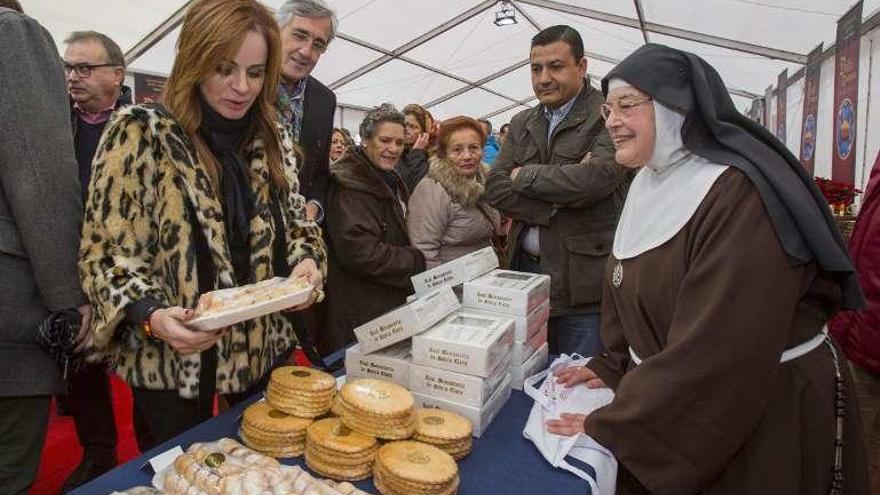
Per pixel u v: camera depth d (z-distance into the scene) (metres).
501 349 1.25
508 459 1.06
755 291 0.97
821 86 4.59
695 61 1.10
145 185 1.09
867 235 1.68
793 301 0.99
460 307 1.42
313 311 2.38
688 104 1.09
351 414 1.04
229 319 0.94
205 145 1.15
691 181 1.10
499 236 2.97
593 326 1.99
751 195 1.02
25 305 1.13
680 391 0.99
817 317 1.13
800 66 5.28
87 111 2.14
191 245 1.10
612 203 1.97
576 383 1.39
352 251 2.20
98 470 2.10
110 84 2.13
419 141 3.39
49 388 1.17
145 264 1.10
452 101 9.78
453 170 2.47
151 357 1.15
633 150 1.14
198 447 0.99
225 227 1.19
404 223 2.38
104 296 1.02
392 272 2.24
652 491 1.01
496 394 1.24
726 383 0.98
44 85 1.11
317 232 1.40
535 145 2.12
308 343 1.33
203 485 0.89
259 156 1.24
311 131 2.15
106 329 1.03
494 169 2.21
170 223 1.09
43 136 1.09
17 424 1.17
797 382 1.08
